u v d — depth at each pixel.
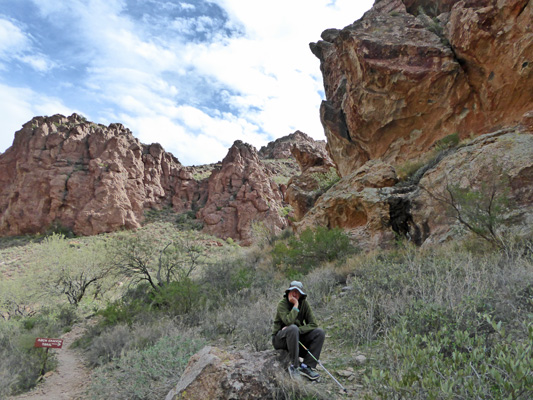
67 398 7.21
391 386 2.74
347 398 3.51
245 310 8.38
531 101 11.48
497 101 12.27
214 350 4.19
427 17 15.70
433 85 13.52
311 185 23.84
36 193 55.03
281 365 3.88
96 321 16.00
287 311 4.22
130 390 5.86
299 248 13.01
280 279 11.95
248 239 49.19
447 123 13.84
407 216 11.66
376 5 21.55
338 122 19.42
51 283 22.16
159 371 5.90
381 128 15.74
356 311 5.82
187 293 11.20
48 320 16.42
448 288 4.97
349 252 11.94
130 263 16.66
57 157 58.50
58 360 10.62
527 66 11.19
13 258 41.44
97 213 52.41
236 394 3.54
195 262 16.70
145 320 11.02
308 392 3.57
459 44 12.79
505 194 8.02
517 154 9.05
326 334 5.95
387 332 4.90
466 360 2.88
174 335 8.04
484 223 7.86
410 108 14.45
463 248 7.98
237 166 62.09
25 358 9.60
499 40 11.82
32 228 52.72
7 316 21.75
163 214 60.53
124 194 56.47
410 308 4.90
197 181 67.94
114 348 9.38
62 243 23.42
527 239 7.10
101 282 22.84
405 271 6.97
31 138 60.62
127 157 61.47
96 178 55.94
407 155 15.17
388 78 14.35
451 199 9.21
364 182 14.28
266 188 58.22
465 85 13.14
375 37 15.16
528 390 2.43
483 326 4.10
